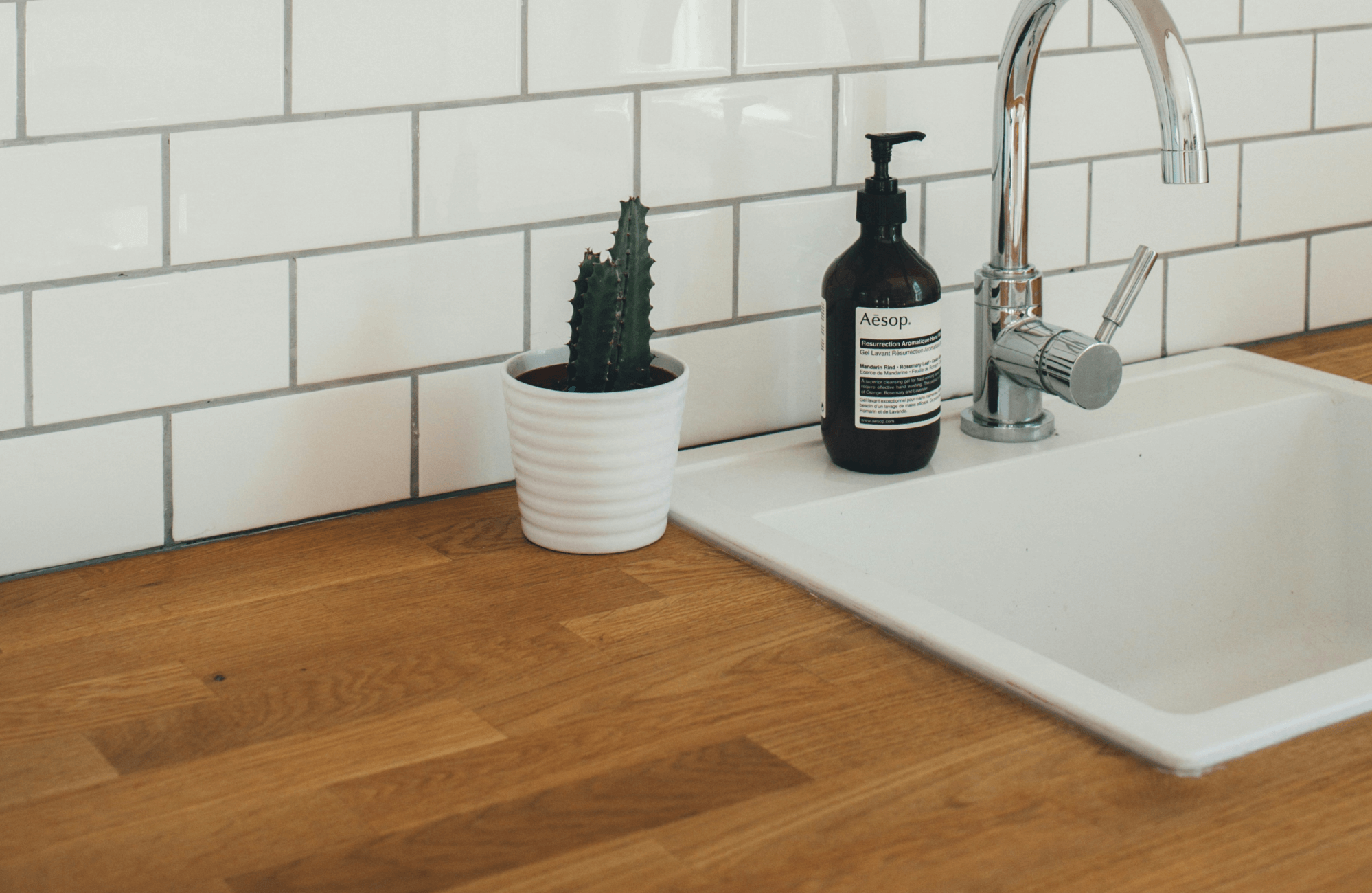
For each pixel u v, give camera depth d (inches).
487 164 37.3
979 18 44.1
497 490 40.0
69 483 34.0
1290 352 52.3
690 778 25.0
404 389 37.8
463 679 28.9
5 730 26.8
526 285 38.8
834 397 39.6
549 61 37.5
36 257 32.4
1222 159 50.5
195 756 25.8
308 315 36.0
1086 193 47.8
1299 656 45.8
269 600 32.8
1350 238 54.6
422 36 35.6
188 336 34.6
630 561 35.0
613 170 39.2
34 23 31.2
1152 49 34.7
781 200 42.1
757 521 36.4
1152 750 25.0
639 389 34.0
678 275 41.0
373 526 37.3
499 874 22.1
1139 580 44.2
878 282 38.0
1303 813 23.4
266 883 22.0
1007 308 41.7
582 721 27.1
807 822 23.5
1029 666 28.3
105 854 22.8
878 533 39.2
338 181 35.5
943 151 44.6
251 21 33.5
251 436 36.0
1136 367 49.8
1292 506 47.1
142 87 32.6
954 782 24.7
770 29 40.6
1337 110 52.7
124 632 31.2
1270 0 50.0
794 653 30.0
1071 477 42.1
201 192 33.9
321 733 26.7
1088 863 22.1
